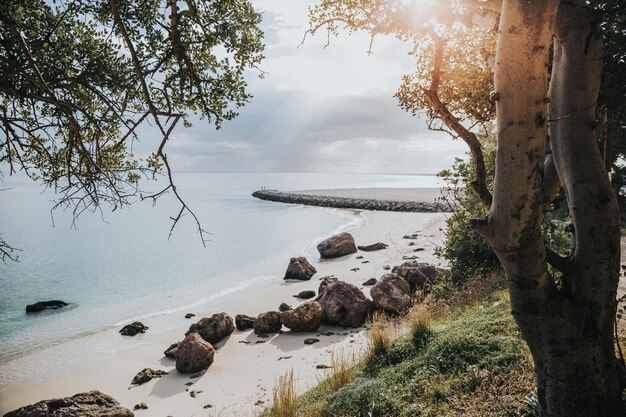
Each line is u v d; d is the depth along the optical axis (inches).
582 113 136.6
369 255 1057.5
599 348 136.6
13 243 1662.2
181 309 721.0
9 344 577.3
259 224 2064.5
